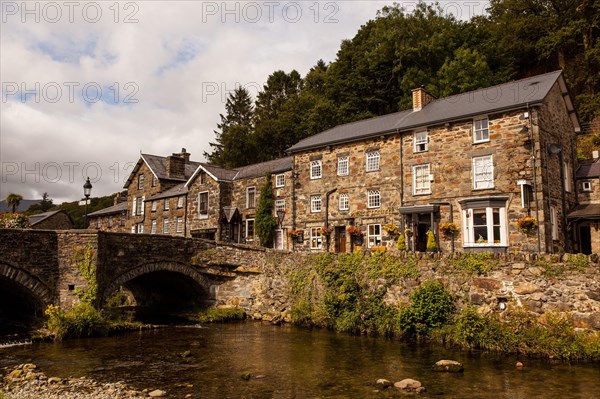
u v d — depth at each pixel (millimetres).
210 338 18766
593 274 14125
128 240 22422
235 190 36781
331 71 48406
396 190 26453
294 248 31031
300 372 13266
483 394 10961
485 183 23141
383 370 13227
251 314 23875
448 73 37312
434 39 41031
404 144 26469
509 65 40062
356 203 28234
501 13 45250
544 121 22422
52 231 20297
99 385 12141
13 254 18953
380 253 19312
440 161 24812
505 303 15680
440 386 11625
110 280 21484
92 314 19391
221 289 25438
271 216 32875
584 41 37562
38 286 19547
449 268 17172
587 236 25281
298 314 21219
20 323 21000
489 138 23109
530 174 21594
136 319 22938
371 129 28859
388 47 43375
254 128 58125
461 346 15562
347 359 14586
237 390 11664
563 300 14539
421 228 25859
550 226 21484
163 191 44875
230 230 36125
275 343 17406
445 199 24391
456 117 24125
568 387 11328
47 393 11383
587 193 25234
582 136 33188
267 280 23688
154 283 28703
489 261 16297
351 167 28781
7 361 14852
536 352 14117
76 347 17062
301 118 50469
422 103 28453
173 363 14570
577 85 38188
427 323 16781
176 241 24375
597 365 13141
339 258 20672
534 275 15227
